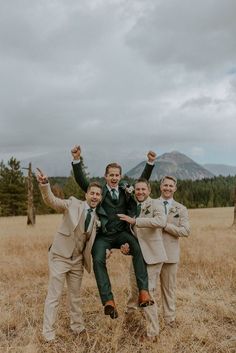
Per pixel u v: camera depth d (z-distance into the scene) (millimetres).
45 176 4984
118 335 4988
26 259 9938
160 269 5359
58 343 4953
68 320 5781
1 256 10594
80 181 5672
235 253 10094
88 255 5203
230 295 6750
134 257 5105
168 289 5637
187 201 84250
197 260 9375
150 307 5062
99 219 5180
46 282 8031
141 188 5426
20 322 5617
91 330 5414
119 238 5223
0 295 7074
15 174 49344
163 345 4754
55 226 22594
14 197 48750
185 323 5441
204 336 4977
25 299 6883
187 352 4652
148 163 6004
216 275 8023
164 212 5246
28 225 24453
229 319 5723
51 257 5277
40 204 51781
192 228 18703
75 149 5660
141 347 4816
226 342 4863
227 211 44500
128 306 5949
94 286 7594
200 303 6379
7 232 17609
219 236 13773
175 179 5879
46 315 5027
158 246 5281
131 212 5312
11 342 4973
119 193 5301
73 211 5145
